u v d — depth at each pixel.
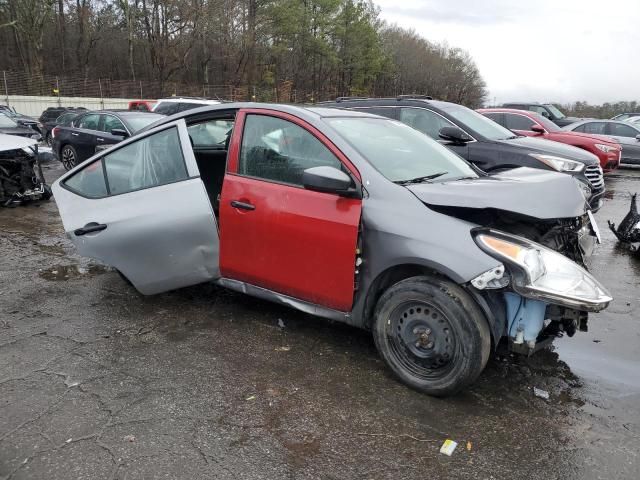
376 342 3.28
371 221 3.15
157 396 3.03
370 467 2.49
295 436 2.70
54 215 7.88
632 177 14.43
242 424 2.79
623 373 3.44
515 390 3.19
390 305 3.15
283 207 3.44
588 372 3.44
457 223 2.96
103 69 49.19
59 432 2.69
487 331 2.89
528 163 7.15
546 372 3.42
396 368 3.21
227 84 46.56
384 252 3.10
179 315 4.17
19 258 5.69
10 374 3.25
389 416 2.89
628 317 4.39
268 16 43.91
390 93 75.12
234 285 3.84
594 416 2.93
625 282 5.32
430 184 3.23
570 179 3.44
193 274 3.95
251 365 3.41
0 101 33.97
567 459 2.56
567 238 3.39
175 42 42.72
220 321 4.07
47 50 47.06
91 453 2.53
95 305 4.37
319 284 3.35
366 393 3.11
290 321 4.07
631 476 2.45
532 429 2.80
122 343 3.69
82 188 4.45
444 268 2.88
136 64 48.16
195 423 2.78
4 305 4.36
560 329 3.12
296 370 3.36
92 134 11.67
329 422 2.82
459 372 2.92
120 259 4.13
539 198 3.06
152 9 42.53
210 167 4.74
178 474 2.40
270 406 2.96
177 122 4.04
